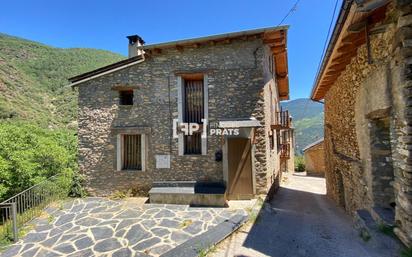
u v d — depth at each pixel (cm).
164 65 888
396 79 360
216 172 841
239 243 503
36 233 590
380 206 485
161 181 870
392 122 388
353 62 601
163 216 669
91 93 935
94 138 926
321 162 2197
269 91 952
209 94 852
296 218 687
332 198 1038
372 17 415
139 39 1101
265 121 816
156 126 886
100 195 913
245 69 828
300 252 454
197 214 675
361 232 480
